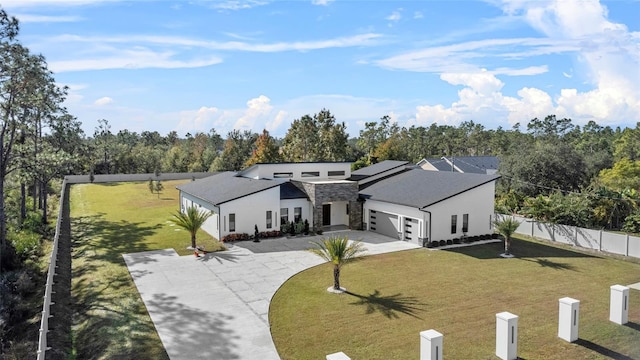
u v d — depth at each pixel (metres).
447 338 12.48
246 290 16.98
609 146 72.25
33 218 33.31
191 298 16.14
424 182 28.72
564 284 17.58
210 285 17.62
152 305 15.48
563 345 11.90
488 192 26.66
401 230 26.02
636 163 39.97
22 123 30.00
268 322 13.91
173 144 109.81
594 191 32.91
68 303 16.97
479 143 92.75
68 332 14.31
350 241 25.61
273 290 16.98
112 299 16.27
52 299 17.00
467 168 53.84
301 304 15.43
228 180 33.56
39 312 16.88
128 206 41.19
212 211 27.09
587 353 11.42
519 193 38.00
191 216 23.69
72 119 37.59
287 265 20.52
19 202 38.53
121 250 23.95
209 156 79.94
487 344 12.05
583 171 38.94
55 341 13.37
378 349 11.91
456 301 15.59
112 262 21.41
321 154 64.31
